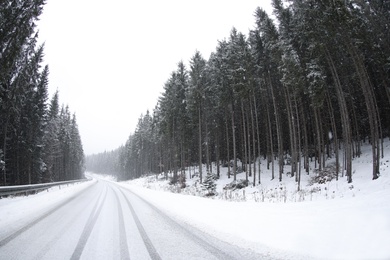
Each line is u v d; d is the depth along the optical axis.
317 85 20.64
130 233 5.92
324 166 23.50
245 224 6.27
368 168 19.67
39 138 35.94
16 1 15.94
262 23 25.30
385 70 22.88
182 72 36.97
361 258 3.56
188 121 35.84
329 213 5.98
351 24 17.34
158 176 54.53
